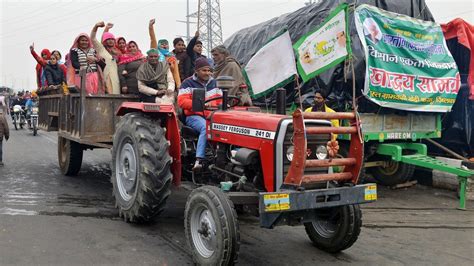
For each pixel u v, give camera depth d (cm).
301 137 360
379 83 705
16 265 376
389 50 728
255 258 427
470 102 869
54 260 391
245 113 435
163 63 639
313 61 471
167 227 504
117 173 531
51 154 1074
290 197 354
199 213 397
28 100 1744
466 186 722
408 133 786
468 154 898
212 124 462
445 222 592
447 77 797
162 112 497
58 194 645
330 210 439
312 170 392
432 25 802
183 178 537
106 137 616
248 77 526
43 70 900
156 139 482
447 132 899
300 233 515
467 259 446
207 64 505
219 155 453
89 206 583
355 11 713
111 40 729
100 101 610
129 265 388
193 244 396
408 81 745
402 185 820
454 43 875
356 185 396
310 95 772
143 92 615
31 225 489
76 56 691
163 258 409
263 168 394
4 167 867
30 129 1717
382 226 564
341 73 735
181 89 509
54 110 783
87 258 399
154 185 469
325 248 452
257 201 385
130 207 494
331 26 461
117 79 681
